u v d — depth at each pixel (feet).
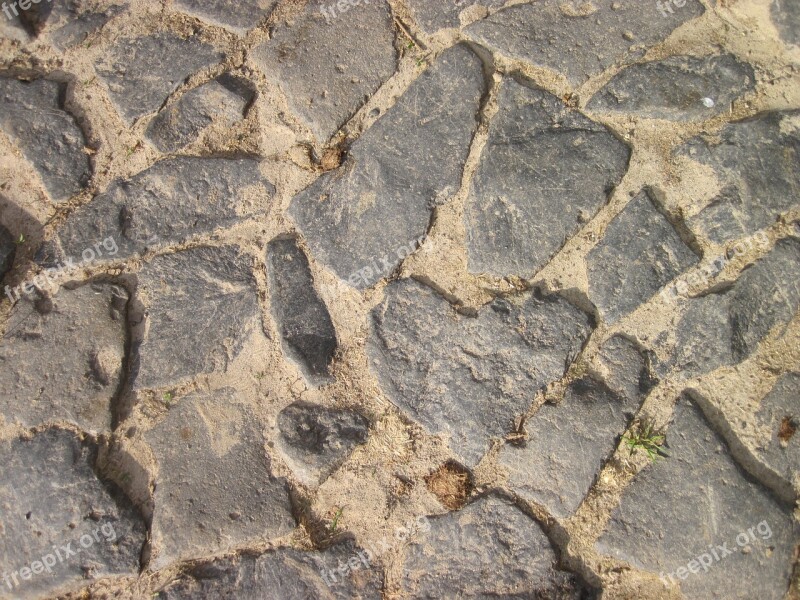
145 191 2.37
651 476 2.05
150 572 2.08
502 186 2.27
